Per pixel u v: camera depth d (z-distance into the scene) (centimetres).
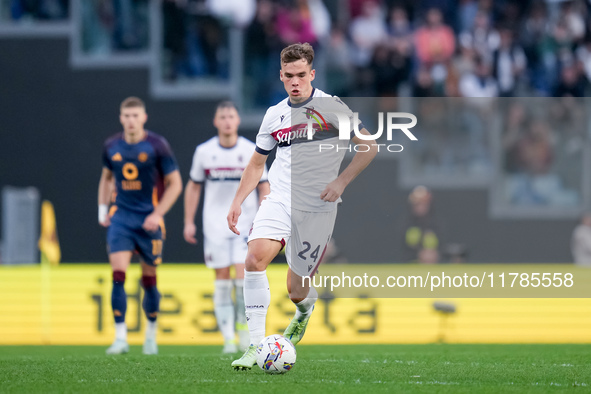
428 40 4981
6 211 3925
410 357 2320
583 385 1675
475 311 3228
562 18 5166
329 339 3148
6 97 4319
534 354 2484
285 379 1712
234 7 4706
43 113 4306
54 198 4275
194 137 4253
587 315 3259
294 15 4759
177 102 4262
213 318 3145
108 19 4541
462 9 5125
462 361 2189
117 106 4303
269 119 1756
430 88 4766
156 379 1720
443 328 3197
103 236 4256
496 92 4978
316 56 4844
